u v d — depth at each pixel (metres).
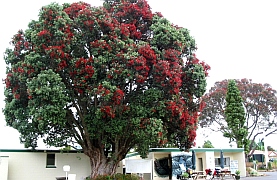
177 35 20.22
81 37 19.47
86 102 20.73
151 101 19.47
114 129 19.30
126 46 18.92
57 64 18.69
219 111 53.53
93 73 18.42
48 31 18.58
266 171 49.72
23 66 18.78
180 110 19.25
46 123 18.66
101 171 21.67
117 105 18.50
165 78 19.16
